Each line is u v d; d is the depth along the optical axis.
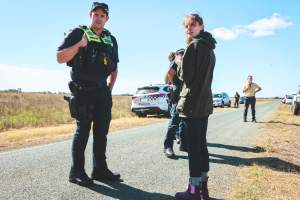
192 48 4.32
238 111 29.33
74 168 5.02
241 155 7.98
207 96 4.44
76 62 4.79
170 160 7.06
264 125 15.52
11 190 4.68
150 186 5.14
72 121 19.28
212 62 4.46
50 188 4.80
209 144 9.51
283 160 7.51
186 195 4.48
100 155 5.20
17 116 20.66
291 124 16.44
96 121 5.04
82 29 4.73
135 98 20.73
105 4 4.89
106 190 4.82
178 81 7.27
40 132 12.27
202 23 4.47
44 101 36.97
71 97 4.86
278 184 5.55
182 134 5.82
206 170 4.61
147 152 7.91
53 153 7.53
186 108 4.38
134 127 14.26
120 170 6.05
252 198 4.76
